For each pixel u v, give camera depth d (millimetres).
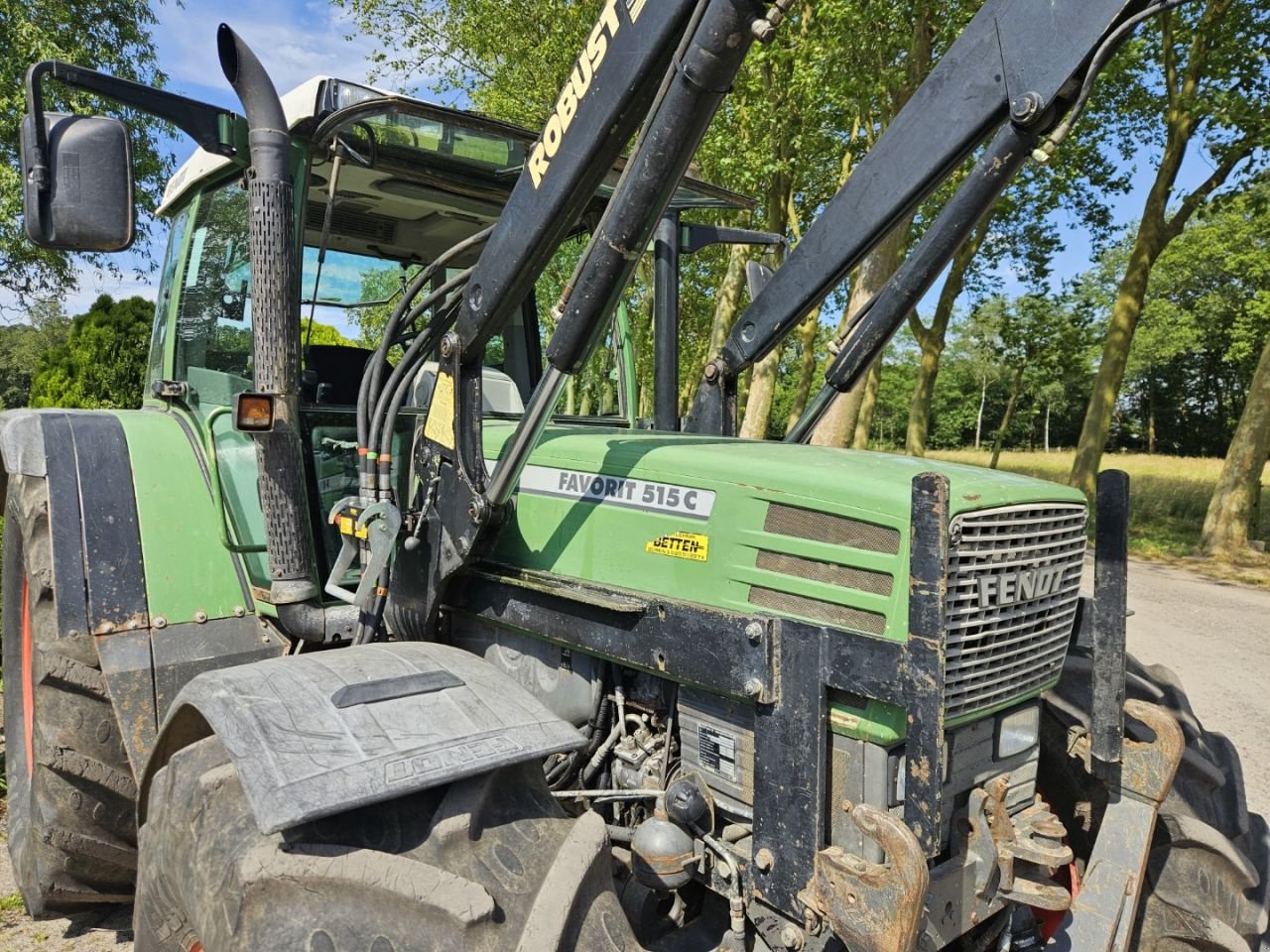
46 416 2846
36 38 10961
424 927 1453
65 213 2072
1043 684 1997
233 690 1761
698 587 1962
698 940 1978
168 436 2965
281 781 1525
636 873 1938
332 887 1482
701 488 1981
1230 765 2652
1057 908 1840
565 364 1995
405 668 1881
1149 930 2301
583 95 1876
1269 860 2590
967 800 1894
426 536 2336
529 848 1631
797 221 13055
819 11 10148
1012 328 20828
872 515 1729
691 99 1698
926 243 2420
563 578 2176
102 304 7887
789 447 2248
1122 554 2115
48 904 2773
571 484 2232
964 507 1707
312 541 2443
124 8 12227
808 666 1729
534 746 1701
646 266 4461
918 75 10516
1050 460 33438
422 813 1627
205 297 3035
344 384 3473
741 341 2822
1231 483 13109
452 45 14914
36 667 2732
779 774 1769
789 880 1763
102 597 2559
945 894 1757
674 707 2098
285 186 2285
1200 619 8484
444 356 2248
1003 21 2074
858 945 1619
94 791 2641
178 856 1738
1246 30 12336
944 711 1592
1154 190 13633
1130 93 15047
